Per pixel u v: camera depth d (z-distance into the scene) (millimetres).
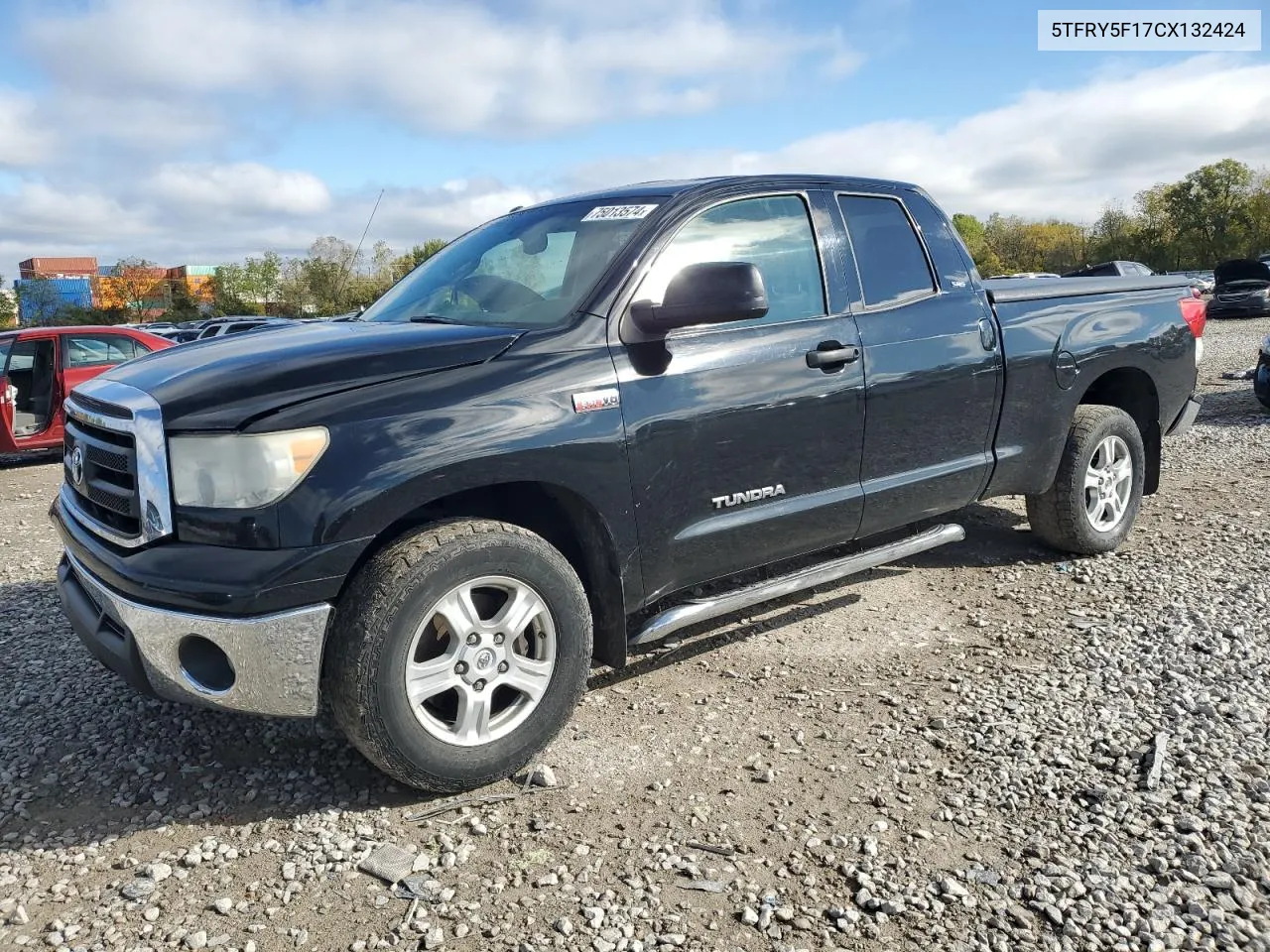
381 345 2900
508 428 2848
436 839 2672
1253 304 26656
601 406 3051
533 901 2385
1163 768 2910
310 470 2590
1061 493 4816
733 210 3613
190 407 2660
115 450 2848
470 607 2807
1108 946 2188
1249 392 11906
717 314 3047
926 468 4113
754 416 3434
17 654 4195
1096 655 3781
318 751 3215
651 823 2730
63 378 9922
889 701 3471
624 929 2273
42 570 5648
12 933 2311
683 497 3301
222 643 2557
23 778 3080
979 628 4160
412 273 4238
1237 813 2664
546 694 3000
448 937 2262
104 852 2660
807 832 2666
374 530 2646
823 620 4309
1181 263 71438
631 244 3334
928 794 2842
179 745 3283
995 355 4277
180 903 2412
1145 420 5270
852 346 3744
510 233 3920
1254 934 2199
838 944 2217
